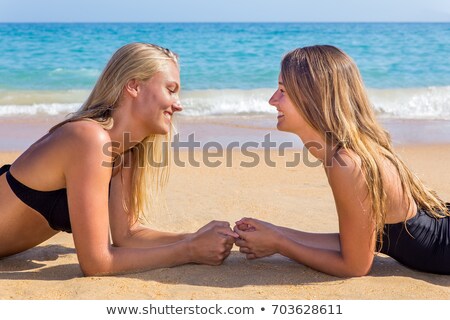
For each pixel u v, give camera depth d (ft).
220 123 29.40
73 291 9.34
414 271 10.70
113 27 127.85
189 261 10.73
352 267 10.07
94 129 9.64
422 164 20.58
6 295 9.18
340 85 9.73
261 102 35.65
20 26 127.34
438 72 49.65
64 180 9.86
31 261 11.19
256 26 144.97
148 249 10.43
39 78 46.75
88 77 47.70
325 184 17.69
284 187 17.29
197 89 42.04
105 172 9.68
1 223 10.19
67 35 84.23
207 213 14.55
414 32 92.27
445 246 10.23
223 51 64.64
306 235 11.23
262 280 10.10
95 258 9.86
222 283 9.91
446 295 9.45
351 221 9.66
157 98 9.95
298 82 9.71
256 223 10.73
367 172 9.46
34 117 31.32
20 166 10.01
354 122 9.78
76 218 9.65
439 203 10.57
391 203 9.90
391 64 54.19
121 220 11.30
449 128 28.71
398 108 34.76
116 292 9.32
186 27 133.08
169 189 16.83
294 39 81.56
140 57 9.85
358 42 75.56
